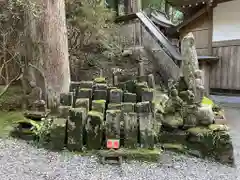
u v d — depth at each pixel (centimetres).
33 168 261
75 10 651
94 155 296
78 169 263
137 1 1160
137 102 340
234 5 655
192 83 325
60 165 271
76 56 704
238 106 582
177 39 975
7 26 445
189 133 310
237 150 338
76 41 691
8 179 232
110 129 302
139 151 292
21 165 265
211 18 711
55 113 381
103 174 255
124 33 902
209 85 721
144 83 367
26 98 407
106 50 785
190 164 285
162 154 299
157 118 329
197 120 316
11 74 529
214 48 713
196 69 330
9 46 461
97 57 750
